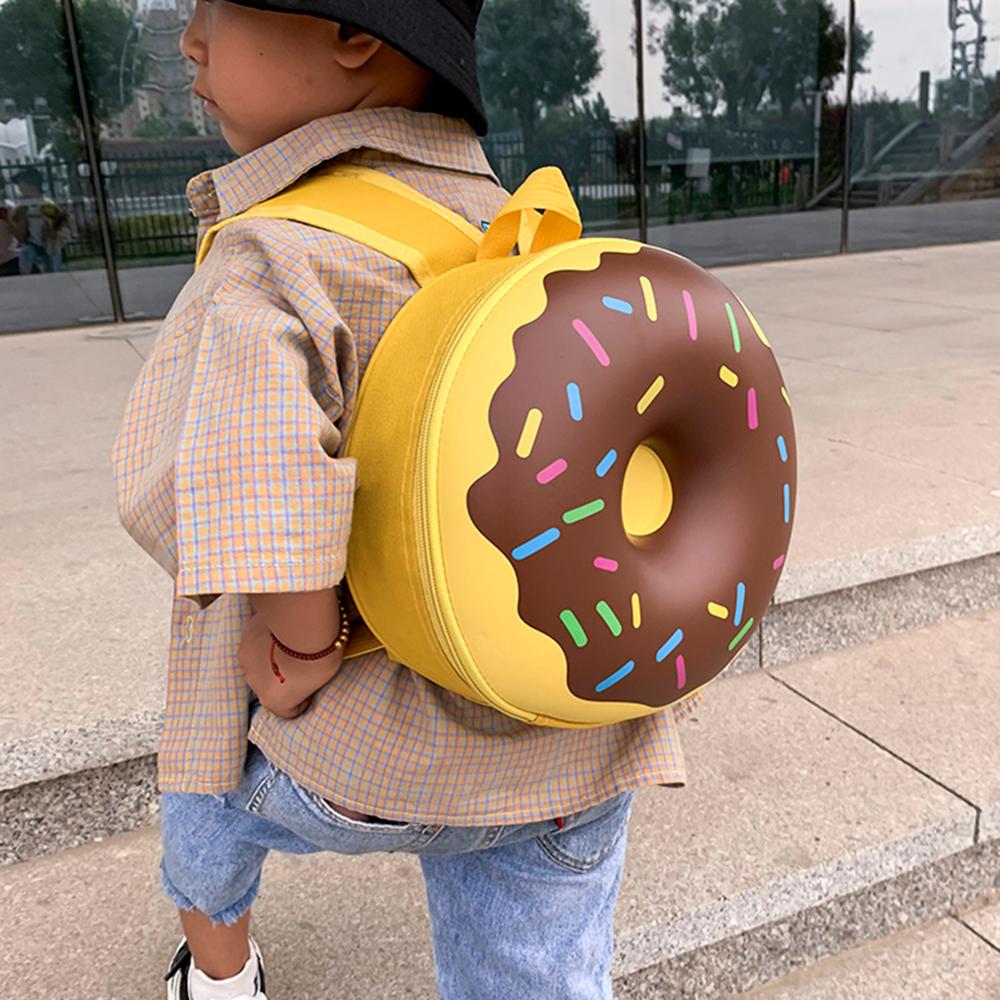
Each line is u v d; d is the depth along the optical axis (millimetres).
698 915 1780
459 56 1057
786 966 1908
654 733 1164
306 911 1793
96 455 3705
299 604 913
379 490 908
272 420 836
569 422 864
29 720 1927
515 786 1078
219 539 831
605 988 1289
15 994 1619
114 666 2119
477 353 870
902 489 3092
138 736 1953
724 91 8117
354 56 1028
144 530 905
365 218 1014
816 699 2436
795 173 8602
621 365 893
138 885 1861
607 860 1250
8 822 1913
